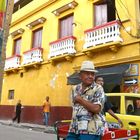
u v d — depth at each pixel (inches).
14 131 550.3
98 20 624.4
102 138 150.9
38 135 491.8
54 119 661.3
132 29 534.9
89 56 603.2
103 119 147.5
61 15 717.9
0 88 252.4
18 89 833.5
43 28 776.3
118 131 170.1
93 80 149.4
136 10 539.8
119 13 566.9
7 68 878.4
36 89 755.4
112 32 555.5
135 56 512.7
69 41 652.7
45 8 782.5
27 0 913.5
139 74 501.7
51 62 707.4
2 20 267.9
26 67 798.5
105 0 610.9
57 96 676.1
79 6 668.1
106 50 571.2
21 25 880.9
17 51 893.8
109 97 305.9
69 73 650.8
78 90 150.6
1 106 896.3
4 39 263.9
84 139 141.7
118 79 502.0
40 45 783.1
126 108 287.7
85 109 145.2
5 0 273.3
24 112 780.0
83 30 642.2
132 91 504.1
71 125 149.9
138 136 183.9
